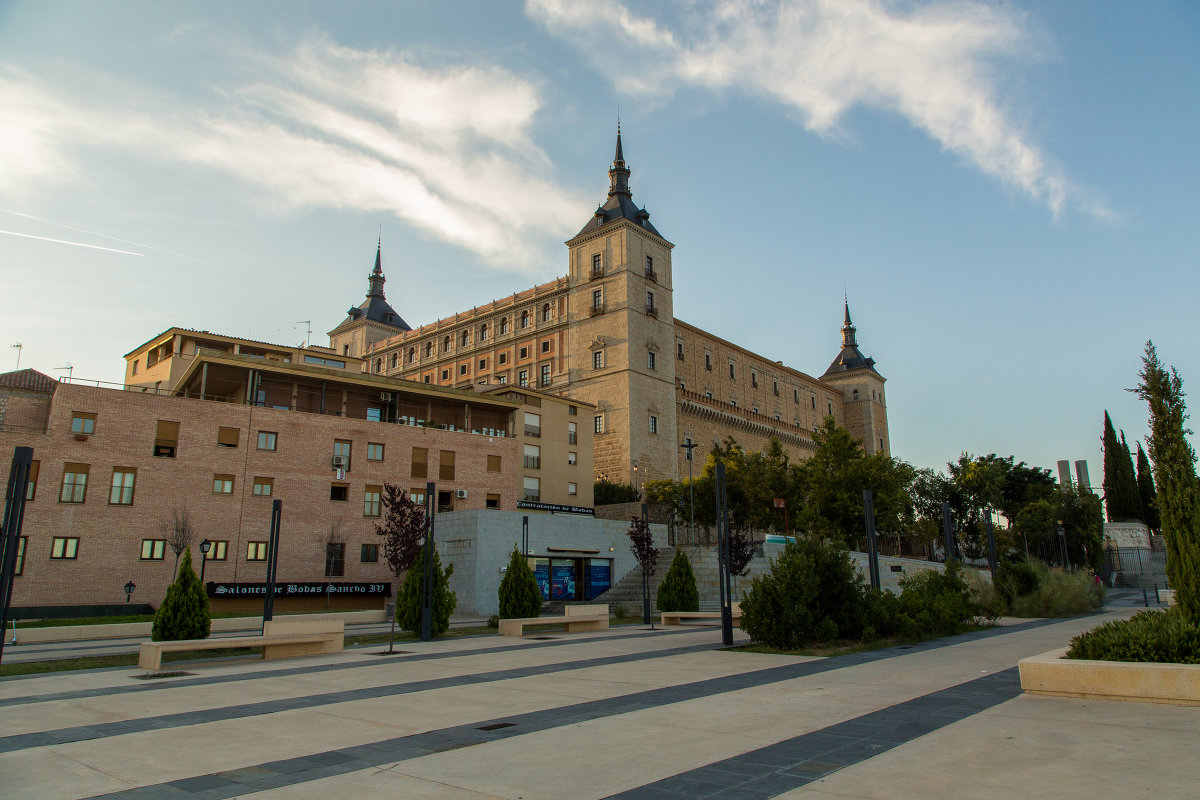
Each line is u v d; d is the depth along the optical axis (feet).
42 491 119.65
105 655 67.77
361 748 28.66
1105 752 25.13
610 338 257.14
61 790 23.56
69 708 38.09
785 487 190.19
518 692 41.78
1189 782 21.42
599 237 269.44
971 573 103.65
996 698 36.40
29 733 31.91
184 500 132.05
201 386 156.25
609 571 151.53
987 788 21.59
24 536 117.08
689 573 108.47
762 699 37.83
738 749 27.27
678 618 100.42
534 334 282.15
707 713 34.27
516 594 92.32
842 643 62.85
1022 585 106.01
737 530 161.99
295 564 140.97
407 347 334.85
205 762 26.78
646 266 268.21
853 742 27.86
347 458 151.74
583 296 269.03
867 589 68.03
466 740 29.78
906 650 59.72
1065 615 101.81
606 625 92.73
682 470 266.16
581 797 21.95
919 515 225.56
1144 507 250.57
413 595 80.33
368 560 149.38
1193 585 38.63
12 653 72.38
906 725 30.63
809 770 24.13
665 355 268.21
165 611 65.16
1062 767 23.48
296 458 145.28
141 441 130.00
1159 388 42.09
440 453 164.04
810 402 375.25
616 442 247.70
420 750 28.17
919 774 23.29
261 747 29.01
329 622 65.31
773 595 62.75
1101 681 34.81
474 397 181.27
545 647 68.69
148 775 25.12
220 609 128.16
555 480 203.72
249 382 150.51
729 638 65.57
